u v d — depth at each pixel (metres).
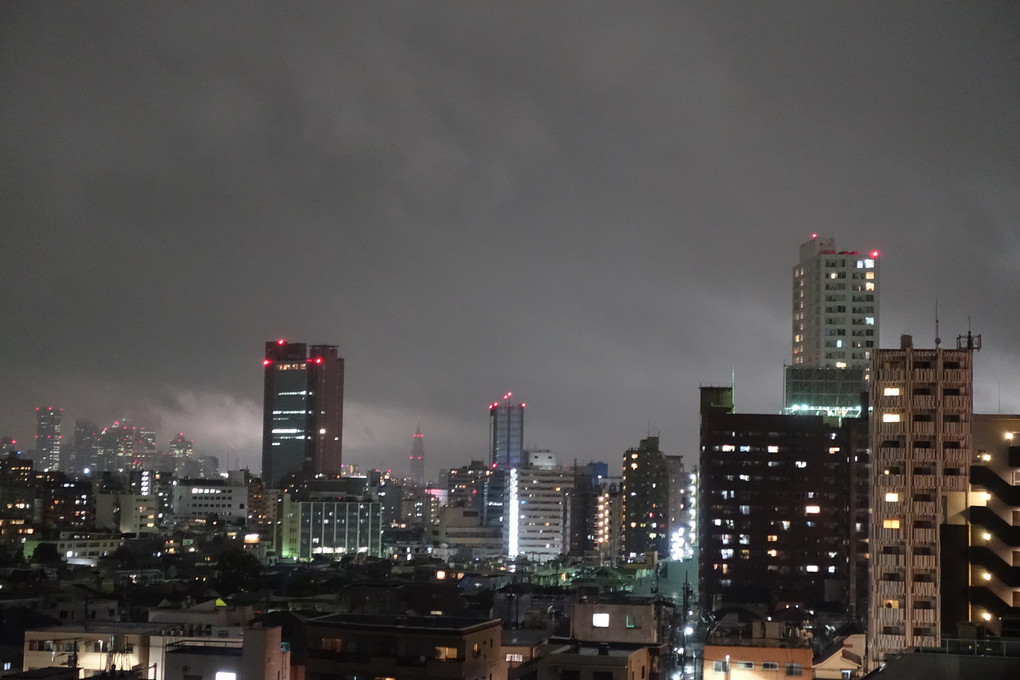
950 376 161.00
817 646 171.50
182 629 143.62
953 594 150.38
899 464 160.00
